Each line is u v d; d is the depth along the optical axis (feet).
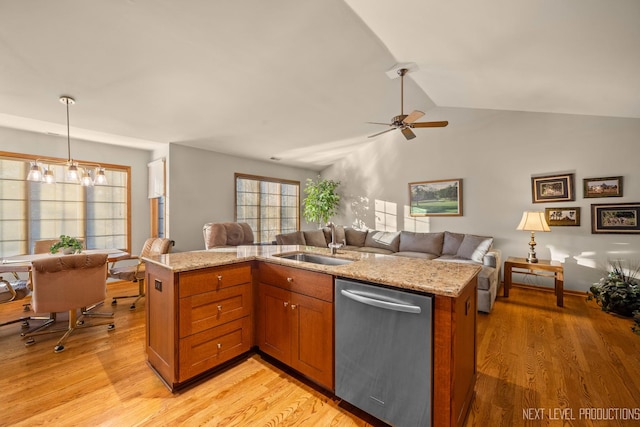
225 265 6.72
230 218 18.20
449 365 4.20
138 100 10.13
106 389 6.06
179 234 15.46
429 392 4.36
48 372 6.69
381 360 4.86
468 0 5.64
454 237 15.87
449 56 8.53
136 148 16.38
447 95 12.74
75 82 8.59
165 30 6.89
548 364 7.16
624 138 12.09
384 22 7.12
